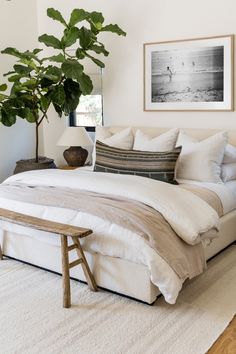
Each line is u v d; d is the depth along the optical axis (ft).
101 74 15.72
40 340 7.39
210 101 13.47
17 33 16.05
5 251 11.07
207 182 11.62
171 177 11.37
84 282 9.57
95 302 8.71
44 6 16.62
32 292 9.22
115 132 14.80
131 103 15.21
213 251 10.62
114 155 12.39
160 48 14.17
